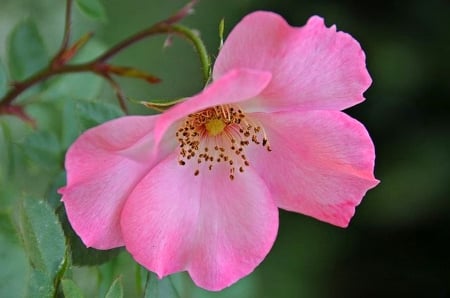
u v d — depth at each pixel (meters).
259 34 0.21
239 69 0.21
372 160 0.23
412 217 0.57
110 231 0.23
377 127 0.58
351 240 0.59
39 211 0.22
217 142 0.24
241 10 0.51
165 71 0.41
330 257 0.59
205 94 0.21
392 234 0.59
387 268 0.60
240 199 0.24
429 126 0.57
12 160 0.28
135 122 0.21
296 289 0.57
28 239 0.22
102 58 0.24
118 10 0.42
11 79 0.28
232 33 0.21
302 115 0.23
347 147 0.23
